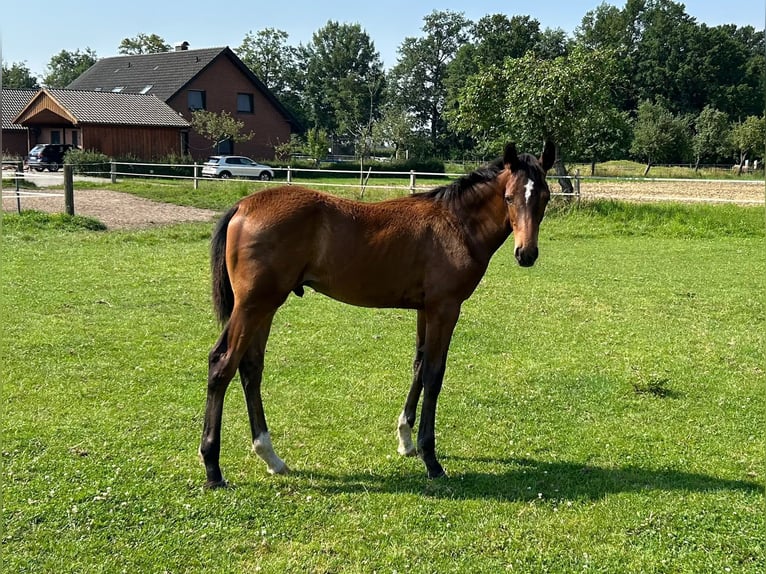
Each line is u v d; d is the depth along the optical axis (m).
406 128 55.53
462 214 4.71
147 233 14.95
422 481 4.64
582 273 12.33
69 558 3.62
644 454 5.14
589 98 20.11
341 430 5.46
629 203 19.50
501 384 6.60
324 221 4.46
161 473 4.58
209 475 4.42
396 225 4.57
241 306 4.34
